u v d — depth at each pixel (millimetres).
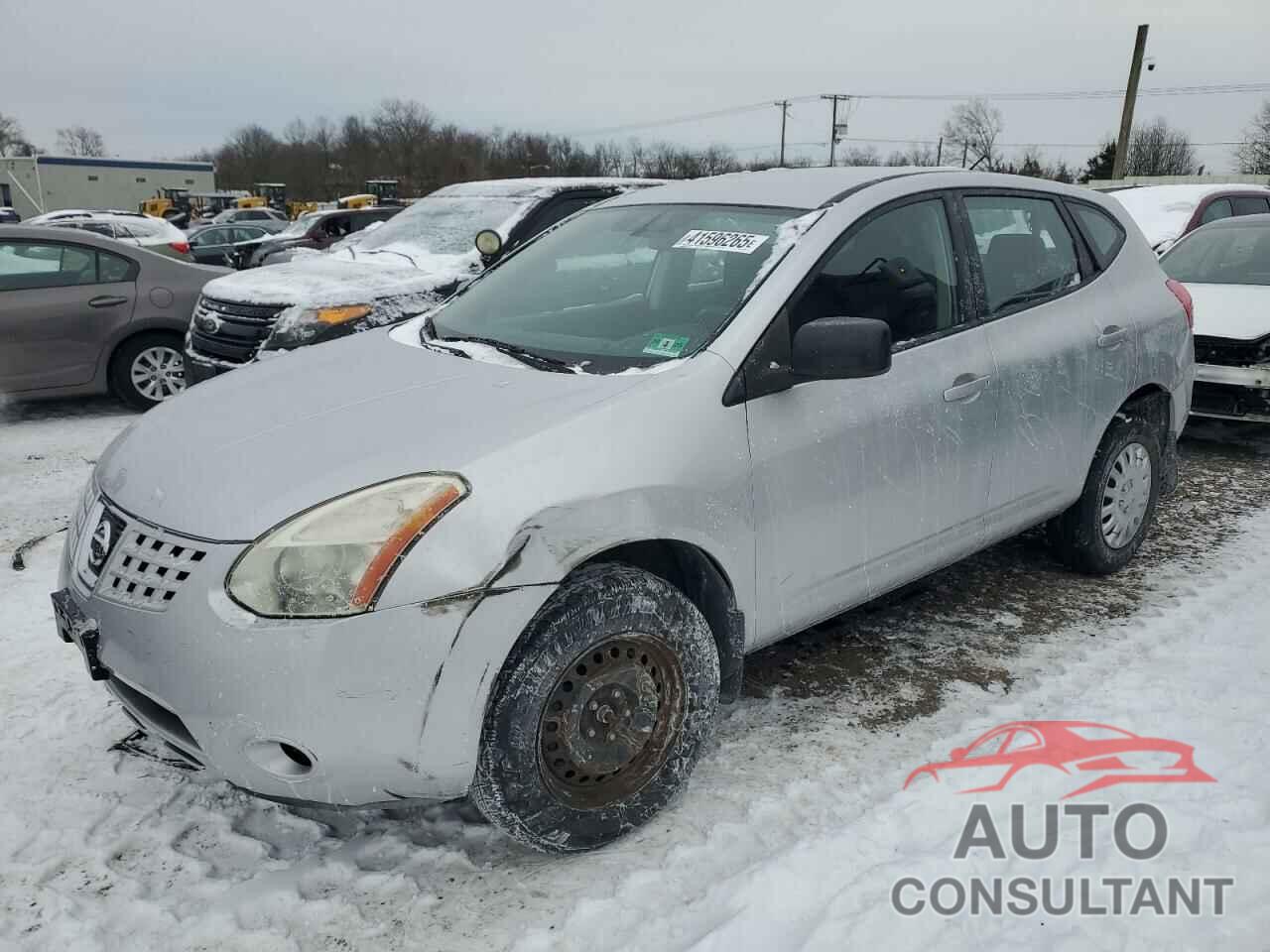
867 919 2301
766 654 3691
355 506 2262
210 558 2254
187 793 2863
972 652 3689
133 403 7801
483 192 7418
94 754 3053
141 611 2318
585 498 2410
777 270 2994
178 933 2328
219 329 6445
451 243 6980
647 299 3236
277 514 2264
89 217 16688
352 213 18516
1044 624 3912
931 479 3303
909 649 3723
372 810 2811
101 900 2432
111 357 7660
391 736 2232
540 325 3297
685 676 2646
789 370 2855
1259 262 7059
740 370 2789
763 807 2760
